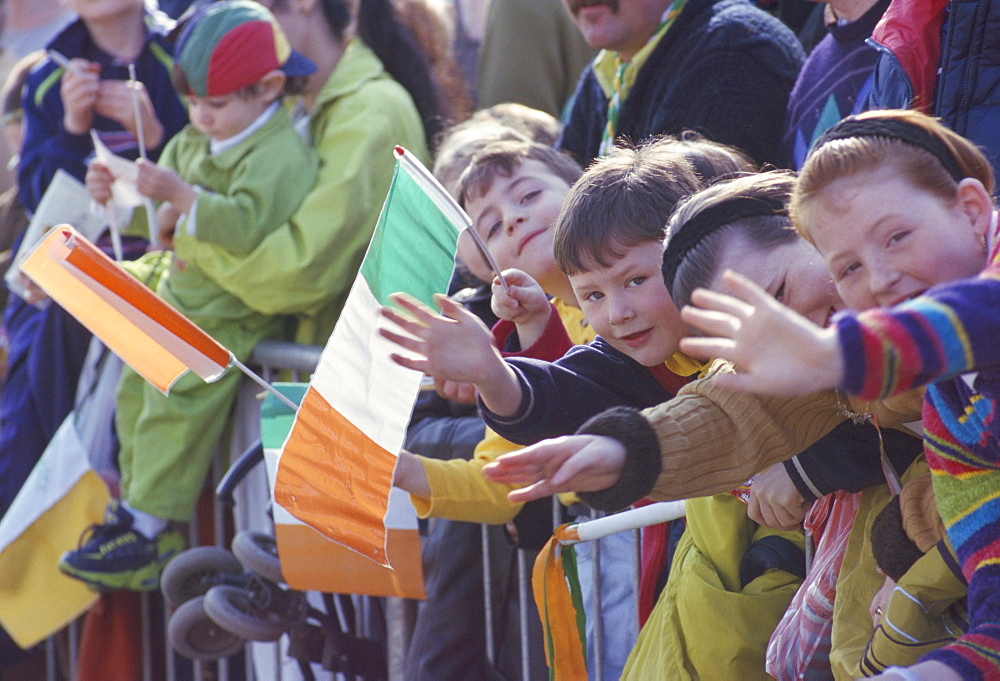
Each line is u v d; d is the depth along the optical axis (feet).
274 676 44.65
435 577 37.14
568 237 24.99
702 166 26.05
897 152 17.65
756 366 14.39
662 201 24.53
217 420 47.21
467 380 21.03
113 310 25.30
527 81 49.29
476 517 30.17
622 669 31.65
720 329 14.75
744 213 21.30
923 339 14.16
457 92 50.24
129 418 48.14
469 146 37.42
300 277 44.75
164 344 24.79
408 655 37.65
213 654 43.19
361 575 33.83
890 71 28.37
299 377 46.01
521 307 27.96
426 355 20.90
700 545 27.02
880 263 17.42
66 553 47.01
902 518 21.30
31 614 49.55
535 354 27.86
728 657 25.79
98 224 51.98
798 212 18.40
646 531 30.40
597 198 24.75
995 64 26.08
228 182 46.21
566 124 41.19
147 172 44.96
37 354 52.85
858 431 22.25
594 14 36.40
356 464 21.54
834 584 22.98
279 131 46.16
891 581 21.36
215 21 45.68
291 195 45.57
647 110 36.60
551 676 27.94
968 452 17.89
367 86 46.88
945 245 17.24
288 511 21.52
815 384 14.21
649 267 24.45
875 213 17.37
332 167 45.78
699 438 19.85
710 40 35.42
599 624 32.14
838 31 33.06
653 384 25.09
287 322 47.75
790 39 36.52
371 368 21.72
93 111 53.21
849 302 18.07
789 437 20.85
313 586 33.99
